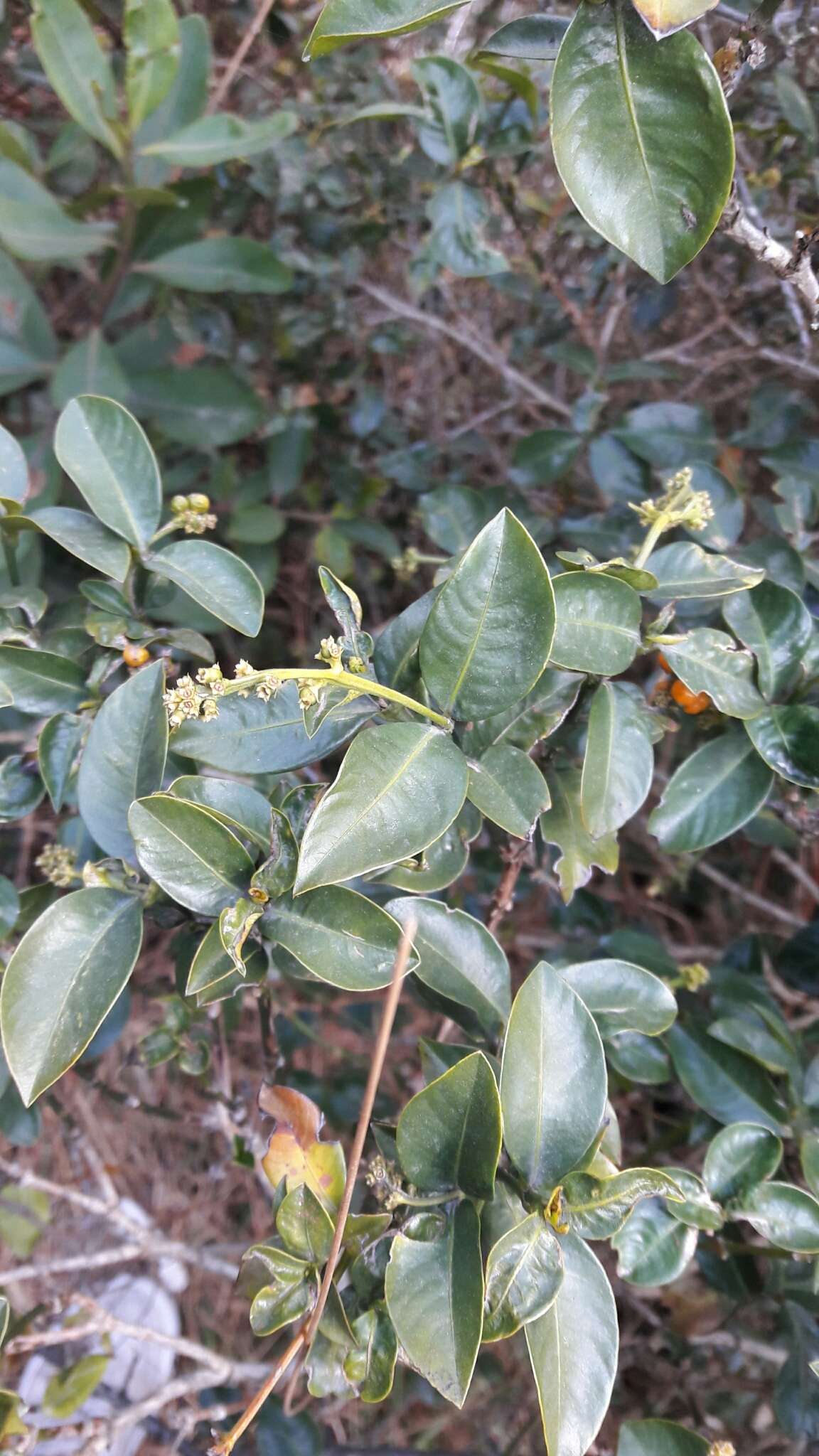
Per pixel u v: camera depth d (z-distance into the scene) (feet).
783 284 1.67
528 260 1.97
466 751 1.01
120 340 2.16
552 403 2.16
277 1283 0.97
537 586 0.92
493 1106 0.89
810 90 1.68
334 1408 1.90
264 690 0.91
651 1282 1.07
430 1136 0.93
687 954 2.21
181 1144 2.52
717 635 1.16
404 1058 2.10
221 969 0.98
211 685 0.89
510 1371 2.10
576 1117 0.95
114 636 1.14
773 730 1.16
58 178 2.15
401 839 0.88
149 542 1.17
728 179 0.87
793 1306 1.39
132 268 1.92
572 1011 0.97
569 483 2.04
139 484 1.17
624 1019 1.16
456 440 2.31
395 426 2.33
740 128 1.68
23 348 1.96
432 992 1.20
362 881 1.24
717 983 1.53
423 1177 0.95
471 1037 1.18
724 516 1.47
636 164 0.88
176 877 0.97
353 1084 1.83
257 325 2.32
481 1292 0.87
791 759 1.15
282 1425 1.56
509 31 1.06
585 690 1.15
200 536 2.27
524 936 2.22
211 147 1.78
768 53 1.51
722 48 1.01
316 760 1.03
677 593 1.12
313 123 2.05
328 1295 0.96
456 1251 0.92
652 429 1.71
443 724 0.97
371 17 0.87
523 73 1.58
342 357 2.38
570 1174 0.93
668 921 2.45
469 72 1.62
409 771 0.91
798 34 1.47
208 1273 2.43
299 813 1.00
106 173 2.28
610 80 0.87
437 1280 0.91
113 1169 2.27
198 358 2.41
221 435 2.04
